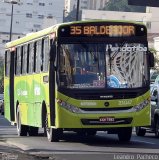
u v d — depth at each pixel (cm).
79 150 3172
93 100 3353
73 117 3350
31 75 4084
